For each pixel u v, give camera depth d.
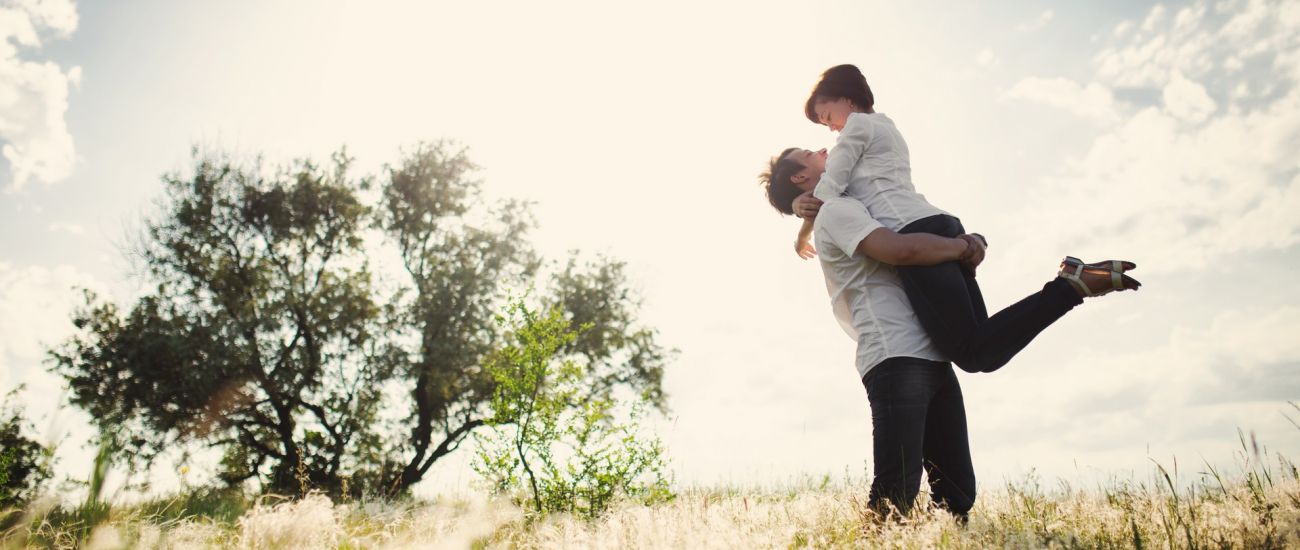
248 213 19.81
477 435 5.35
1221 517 2.32
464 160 21.36
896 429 2.62
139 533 3.06
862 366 2.81
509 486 5.10
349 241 20.81
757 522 2.93
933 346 2.69
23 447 7.14
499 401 5.48
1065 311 2.52
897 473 2.59
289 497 3.30
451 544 3.28
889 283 2.79
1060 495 3.41
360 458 18.19
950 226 2.78
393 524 3.63
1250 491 2.38
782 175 3.25
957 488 2.77
